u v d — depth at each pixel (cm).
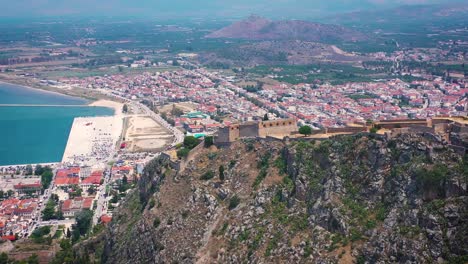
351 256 18925
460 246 17175
